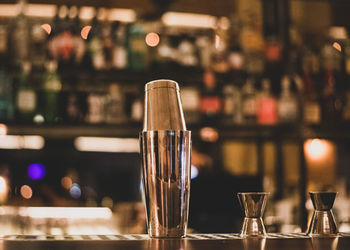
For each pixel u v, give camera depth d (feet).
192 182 7.79
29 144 8.86
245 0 9.30
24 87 8.02
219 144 9.56
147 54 8.50
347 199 8.82
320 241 2.17
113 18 8.95
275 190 8.54
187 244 2.05
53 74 7.82
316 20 9.69
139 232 7.98
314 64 8.89
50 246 1.97
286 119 8.36
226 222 7.71
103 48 8.36
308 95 8.66
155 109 2.47
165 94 2.48
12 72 7.71
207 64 8.62
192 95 8.23
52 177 8.91
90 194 9.00
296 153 9.67
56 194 8.79
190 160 2.48
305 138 8.32
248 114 8.43
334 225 2.45
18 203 8.43
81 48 8.29
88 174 9.10
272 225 7.86
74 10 8.57
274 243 2.08
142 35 8.50
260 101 8.52
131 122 7.85
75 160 9.06
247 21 9.07
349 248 1.89
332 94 8.80
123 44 8.46
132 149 9.29
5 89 7.93
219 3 9.34
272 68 8.57
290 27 8.67
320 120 8.69
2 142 8.76
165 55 8.41
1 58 7.88
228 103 8.46
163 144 2.40
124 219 8.05
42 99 8.09
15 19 8.17
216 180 7.82
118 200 9.16
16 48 8.00
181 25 9.37
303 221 8.16
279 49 8.63
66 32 8.40
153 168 2.41
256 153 9.64
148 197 2.43
